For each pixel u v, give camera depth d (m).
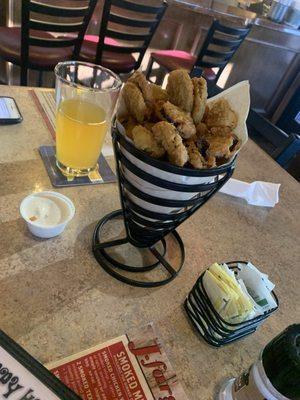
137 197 0.52
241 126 0.56
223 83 3.60
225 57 2.44
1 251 0.56
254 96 3.88
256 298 0.55
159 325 0.54
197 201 0.53
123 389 0.45
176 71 0.51
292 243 0.83
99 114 0.73
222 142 0.49
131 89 0.49
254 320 0.51
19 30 1.91
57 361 0.45
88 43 2.10
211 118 0.53
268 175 1.06
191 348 0.53
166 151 0.46
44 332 0.48
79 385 0.44
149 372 0.48
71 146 0.72
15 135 0.81
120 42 2.61
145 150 0.46
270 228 0.85
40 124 0.88
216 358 0.52
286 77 3.78
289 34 3.33
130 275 0.61
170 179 0.47
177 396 0.46
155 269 0.63
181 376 0.49
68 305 0.52
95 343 0.49
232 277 0.53
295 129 3.92
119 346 0.49
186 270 0.65
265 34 3.24
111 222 0.69
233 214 0.85
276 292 0.68
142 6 1.82
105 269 0.59
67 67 0.80
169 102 0.50
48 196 0.64
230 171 0.52
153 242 0.63
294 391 0.39
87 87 0.75
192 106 0.50
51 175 0.74
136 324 0.53
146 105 0.50
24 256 0.57
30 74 2.46
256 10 3.44
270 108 4.06
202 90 0.51
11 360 0.35
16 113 0.86
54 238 0.62
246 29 2.31
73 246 0.62
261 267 0.72
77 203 0.70
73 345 0.48
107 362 0.47
